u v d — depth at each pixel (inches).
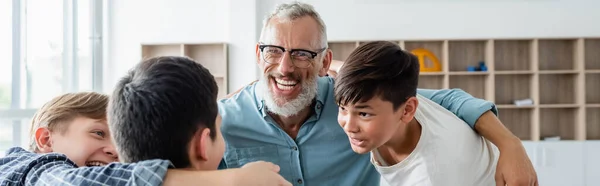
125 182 32.6
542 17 214.4
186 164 34.4
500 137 50.6
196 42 215.2
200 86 33.7
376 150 52.4
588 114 219.1
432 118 51.1
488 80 211.6
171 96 32.7
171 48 221.0
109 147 47.3
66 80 170.1
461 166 50.3
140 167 32.5
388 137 45.2
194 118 33.4
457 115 55.7
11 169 40.6
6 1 141.9
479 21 214.8
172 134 33.0
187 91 33.0
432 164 49.0
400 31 214.5
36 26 152.3
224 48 213.5
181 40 219.5
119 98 33.9
